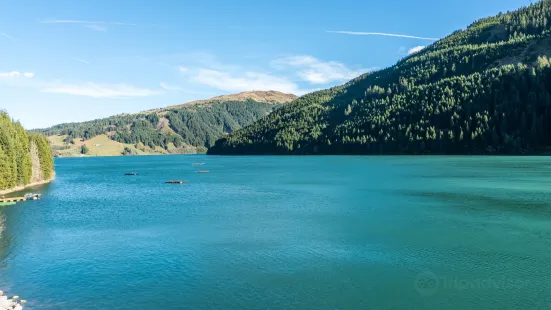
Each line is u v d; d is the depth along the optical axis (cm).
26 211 8181
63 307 3322
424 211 7250
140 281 3906
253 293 3578
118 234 5909
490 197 8756
